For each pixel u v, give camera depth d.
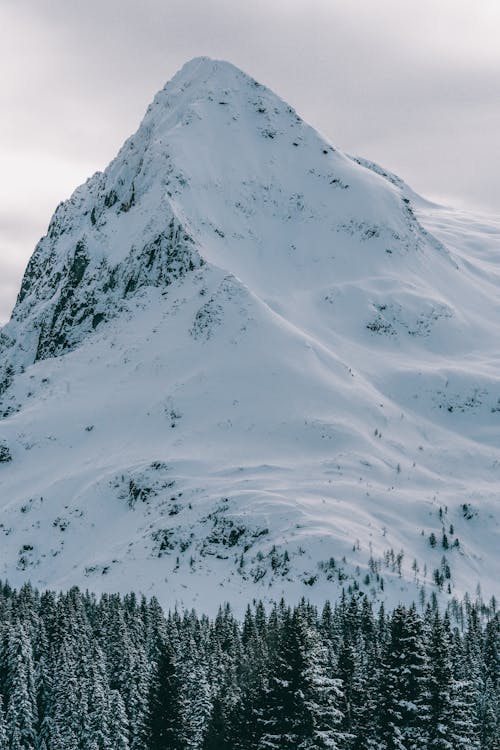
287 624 75.19
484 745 87.44
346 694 77.44
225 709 94.88
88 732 159.25
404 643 75.12
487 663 155.38
